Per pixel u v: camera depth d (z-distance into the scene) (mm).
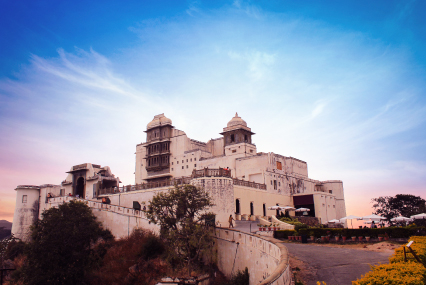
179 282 34281
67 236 43281
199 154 72375
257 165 64062
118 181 73250
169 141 76938
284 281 15094
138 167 82125
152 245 41000
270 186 62812
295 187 72000
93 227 47656
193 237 35188
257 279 28719
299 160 77625
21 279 43562
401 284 10172
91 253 45500
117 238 51062
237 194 52500
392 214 77250
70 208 48094
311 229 37125
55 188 74375
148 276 37969
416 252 14578
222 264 36469
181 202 38812
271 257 25016
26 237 69188
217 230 38344
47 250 41531
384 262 22234
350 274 19703
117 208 53062
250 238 31406
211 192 46750
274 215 57406
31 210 72188
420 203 74688
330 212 69625
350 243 33938
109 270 41906
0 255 56062
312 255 27094
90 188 71625
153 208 39219
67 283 41125
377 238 34250
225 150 73750
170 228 38500
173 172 75125
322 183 82125
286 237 39000
